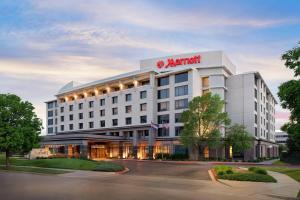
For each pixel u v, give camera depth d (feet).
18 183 86.38
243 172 98.73
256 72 243.60
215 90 238.89
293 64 80.18
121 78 276.82
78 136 231.30
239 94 244.83
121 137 261.65
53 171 125.49
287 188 74.08
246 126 238.27
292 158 192.95
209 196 63.36
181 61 252.62
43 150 223.30
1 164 167.32
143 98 260.62
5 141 143.43
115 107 282.15
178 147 237.86
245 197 62.90
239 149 217.15
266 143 280.31
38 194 65.10
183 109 238.89
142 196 62.64
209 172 117.70
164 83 256.52
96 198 59.82
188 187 77.82
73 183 86.33
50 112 413.39
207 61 242.58
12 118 149.59
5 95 152.35
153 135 248.11
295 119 84.17
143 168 139.23
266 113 296.51
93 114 302.45
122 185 81.61
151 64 267.80
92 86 303.27
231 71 262.47
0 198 60.18
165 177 104.22
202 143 205.05
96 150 271.90
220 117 202.80
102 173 117.60
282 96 80.33
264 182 85.05
